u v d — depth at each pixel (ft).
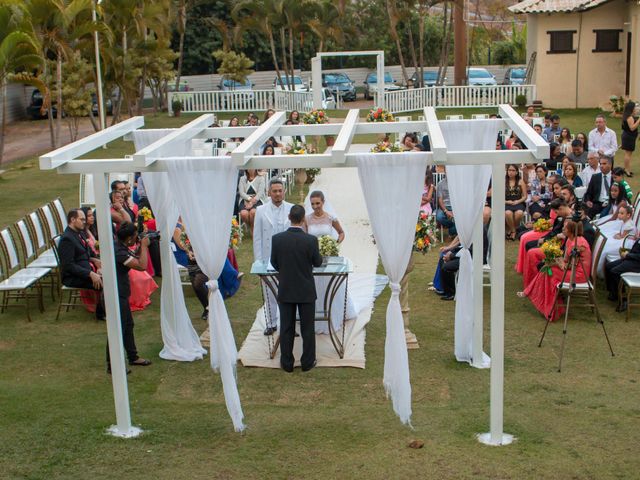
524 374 27.76
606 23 96.17
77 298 37.47
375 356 30.17
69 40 74.54
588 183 45.68
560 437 22.58
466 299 28.81
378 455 21.59
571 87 98.43
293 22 108.17
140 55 98.89
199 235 23.66
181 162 23.16
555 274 32.48
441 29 152.76
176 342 30.32
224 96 106.93
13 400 25.86
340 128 28.14
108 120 107.76
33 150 89.61
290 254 28.07
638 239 33.81
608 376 27.43
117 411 23.39
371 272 40.27
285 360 28.73
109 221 23.12
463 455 21.48
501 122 28.66
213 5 140.97
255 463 21.36
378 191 22.94
